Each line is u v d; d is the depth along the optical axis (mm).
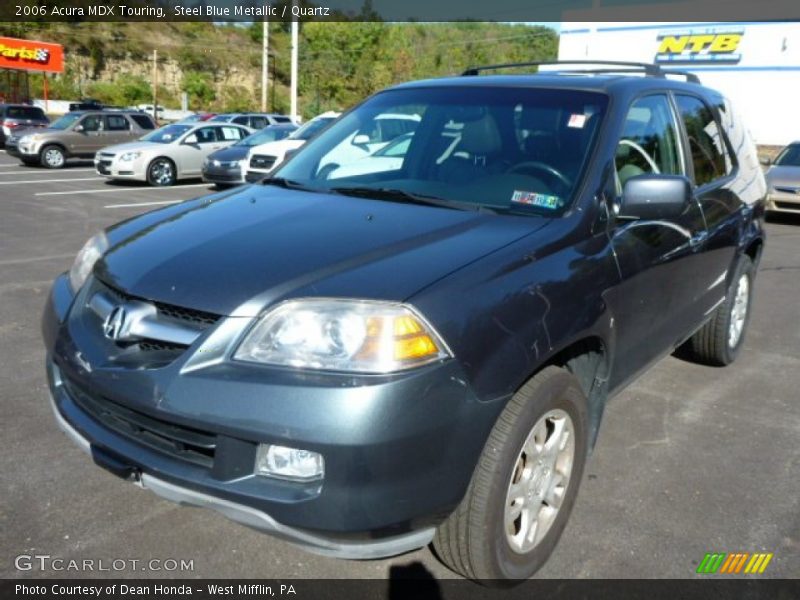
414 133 3586
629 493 3316
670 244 3418
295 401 2096
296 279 2318
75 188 15055
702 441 3871
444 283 2297
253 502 2162
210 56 79500
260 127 21844
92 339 2537
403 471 2117
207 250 2580
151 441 2398
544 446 2658
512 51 83438
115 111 21188
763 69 26172
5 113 25953
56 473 3312
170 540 2873
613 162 3137
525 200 3008
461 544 2416
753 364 5113
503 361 2309
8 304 5934
